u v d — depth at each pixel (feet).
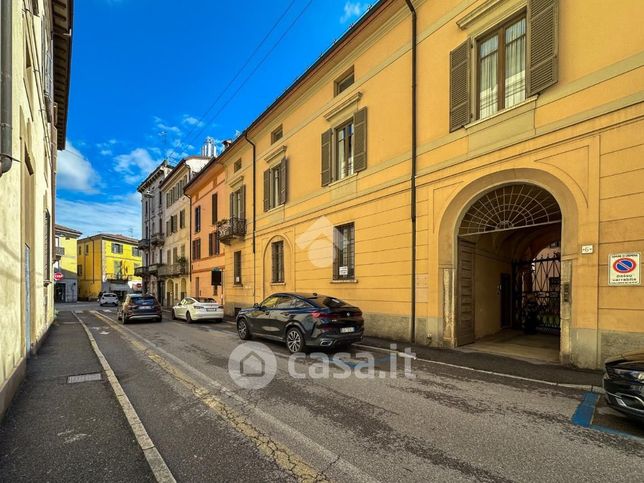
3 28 13.70
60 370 22.26
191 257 93.56
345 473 9.94
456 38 29.58
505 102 26.73
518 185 26.22
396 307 33.53
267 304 32.17
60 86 52.37
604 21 21.25
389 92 35.58
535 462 10.50
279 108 53.06
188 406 15.37
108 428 13.17
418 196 32.01
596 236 21.02
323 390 17.53
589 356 21.04
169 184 115.24
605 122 20.94
